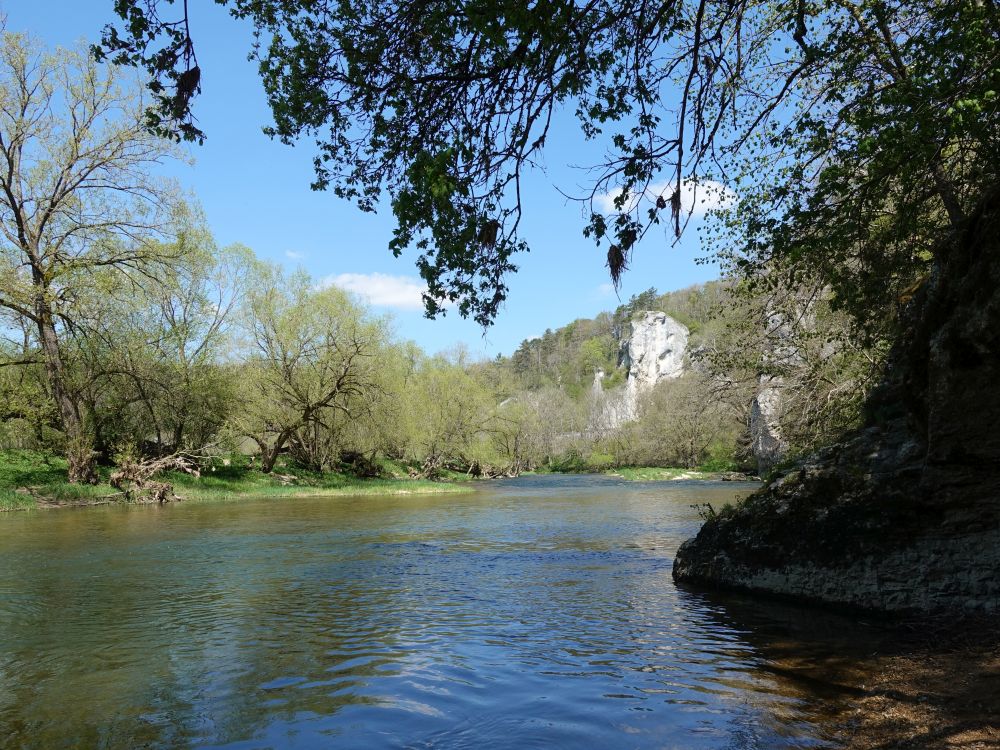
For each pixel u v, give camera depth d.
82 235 31.05
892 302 11.32
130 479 33.41
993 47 6.99
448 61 6.62
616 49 6.19
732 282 14.63
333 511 27.31
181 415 39.28
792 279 11.29
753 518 10.11
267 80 6.98
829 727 4.78
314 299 43.19
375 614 8.89
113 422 38.34
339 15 6.61
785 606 9.20
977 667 5.82
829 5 10.45
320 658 6.76
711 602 9.55
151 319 36.97
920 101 7.45
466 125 6.48
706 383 21.98
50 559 14.13
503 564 13.30
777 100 8.82
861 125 7.93
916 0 8.77
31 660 6.77
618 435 90.94
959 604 7.62
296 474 47.28
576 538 17.62
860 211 9.06
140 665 6.56
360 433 48.50
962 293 6.39
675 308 162.62
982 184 8.01
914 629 7.41
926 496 7.94
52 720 5.10
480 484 57.06
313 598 10.01
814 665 6.34
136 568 12.96
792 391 18.34
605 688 5.73
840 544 8.84
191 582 11.42
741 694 5.54
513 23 5.12
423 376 63.25
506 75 6.03
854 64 9.77
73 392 33.28
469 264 7.11
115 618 8.71
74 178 30.52
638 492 40.66
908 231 9.80
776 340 17.17
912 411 7.97
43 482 32.06
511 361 187.62
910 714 4.91
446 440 61.62
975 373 6.46
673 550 15.22
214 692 5.72
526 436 86.00
